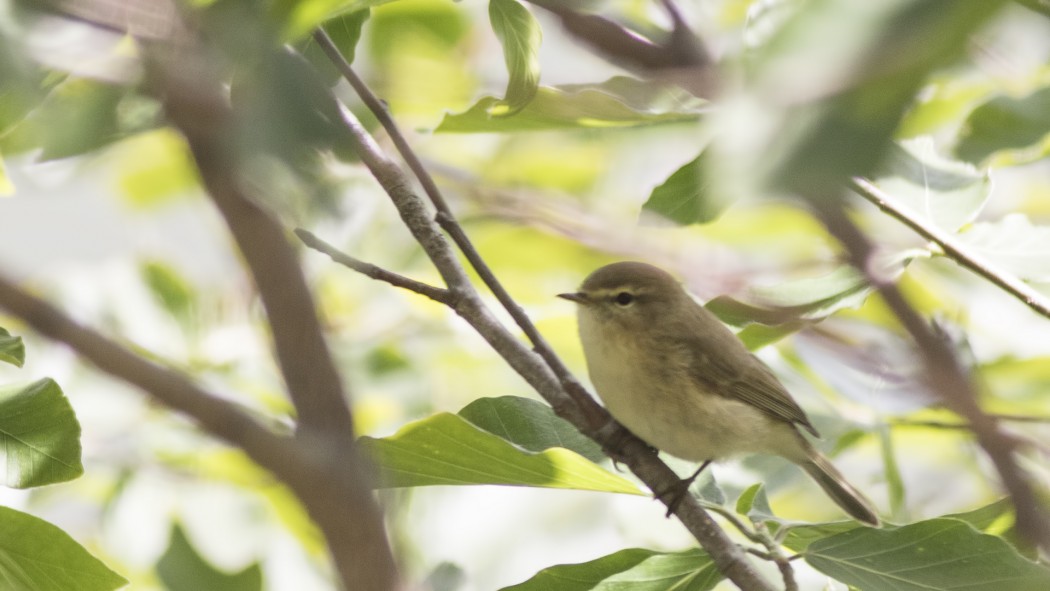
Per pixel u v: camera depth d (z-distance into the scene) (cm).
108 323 1128
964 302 1259
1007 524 795
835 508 1280
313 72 376
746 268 1341
